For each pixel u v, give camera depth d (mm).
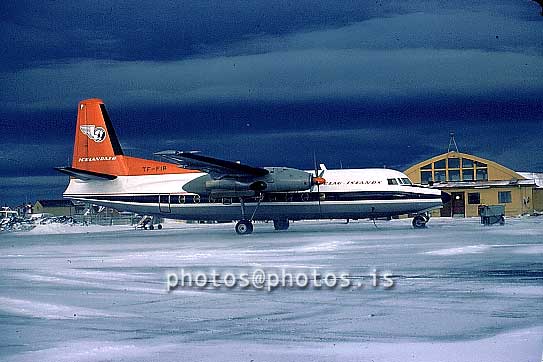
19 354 10109
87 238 38969
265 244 28594
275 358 9711
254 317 12430
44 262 22734
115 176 38281
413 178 62875
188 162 33062
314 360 9602
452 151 62469
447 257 21141
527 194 57000
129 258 23484
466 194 57875
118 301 14219
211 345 10477
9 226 57688
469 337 10547
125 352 10133
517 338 10406
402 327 11305
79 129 39688
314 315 12492
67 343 10664
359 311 12734
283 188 34719
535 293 14055
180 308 13391
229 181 35219
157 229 52125
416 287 15156
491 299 13484
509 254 21812
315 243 28422
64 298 14609
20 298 14625
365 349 10047
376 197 35000
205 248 27219
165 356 9914
